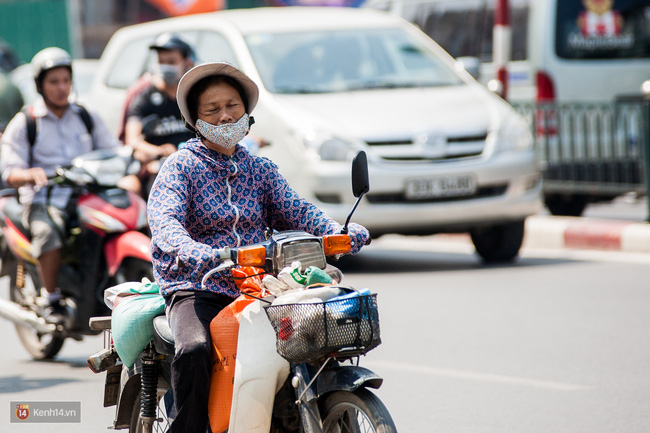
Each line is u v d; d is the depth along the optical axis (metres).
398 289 24.70
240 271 10.50
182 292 10.88
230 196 10.96
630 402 15.24
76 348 20.58
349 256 30.75
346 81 28.19
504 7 34.53
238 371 10.15
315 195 25.70
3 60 65.69
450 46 38.72
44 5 76.06
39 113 19.33
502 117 27.48
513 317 21.20
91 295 18.11
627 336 19.27
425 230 26.45
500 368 17.41
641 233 28.55
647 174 29.78
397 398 15.94
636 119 31.94
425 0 39.94
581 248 30.02
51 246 18.33
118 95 31.11
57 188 18.86
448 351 18.66
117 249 17.81
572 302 22.42
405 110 26.86
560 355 18.08
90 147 19.84
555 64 34.41
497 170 26.52
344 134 25.86
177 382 10.34
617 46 34.84
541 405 15.27
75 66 48.28
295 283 10.03
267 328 10.19
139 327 11.34
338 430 10.40
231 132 10.77
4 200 19.94
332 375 9.98
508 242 27.75
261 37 28.62
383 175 25.62
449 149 26.39
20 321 18.89
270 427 10.50
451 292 24.08
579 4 34.50
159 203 10.58
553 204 36.16
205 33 29.61
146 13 74.19
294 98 27.14
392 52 29.50
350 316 9.65
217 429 10.45
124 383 12.09
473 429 14.27
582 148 33.19
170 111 22.30
